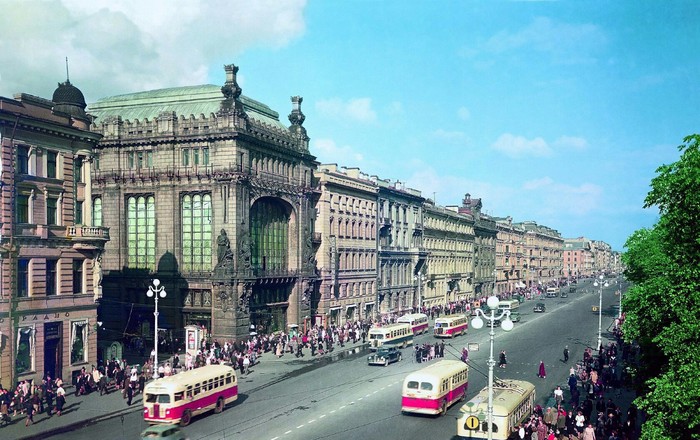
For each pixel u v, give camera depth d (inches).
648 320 1227.2
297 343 2564.0
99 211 2839.6
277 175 2957.7
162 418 1433.3
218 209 2625.5
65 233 1882.4
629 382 1791.3
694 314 911.7
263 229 2915.8
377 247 3993.6
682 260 960.9
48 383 1649.9
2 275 1664.6
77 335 1914.4
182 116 2723.9
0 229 1653.5
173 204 2706.7
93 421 1509.6
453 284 5442.9
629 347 2202.3
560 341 3011.8
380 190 4055.1
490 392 1162.0
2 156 1670.8
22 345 1721.2
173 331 2677.2
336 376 2110.0
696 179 909.2
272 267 2977.4
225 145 2628.0
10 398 1581.0
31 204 1779.0
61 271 1865.2
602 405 1565.0
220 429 1439.5
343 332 3006.9
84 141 1966.0
